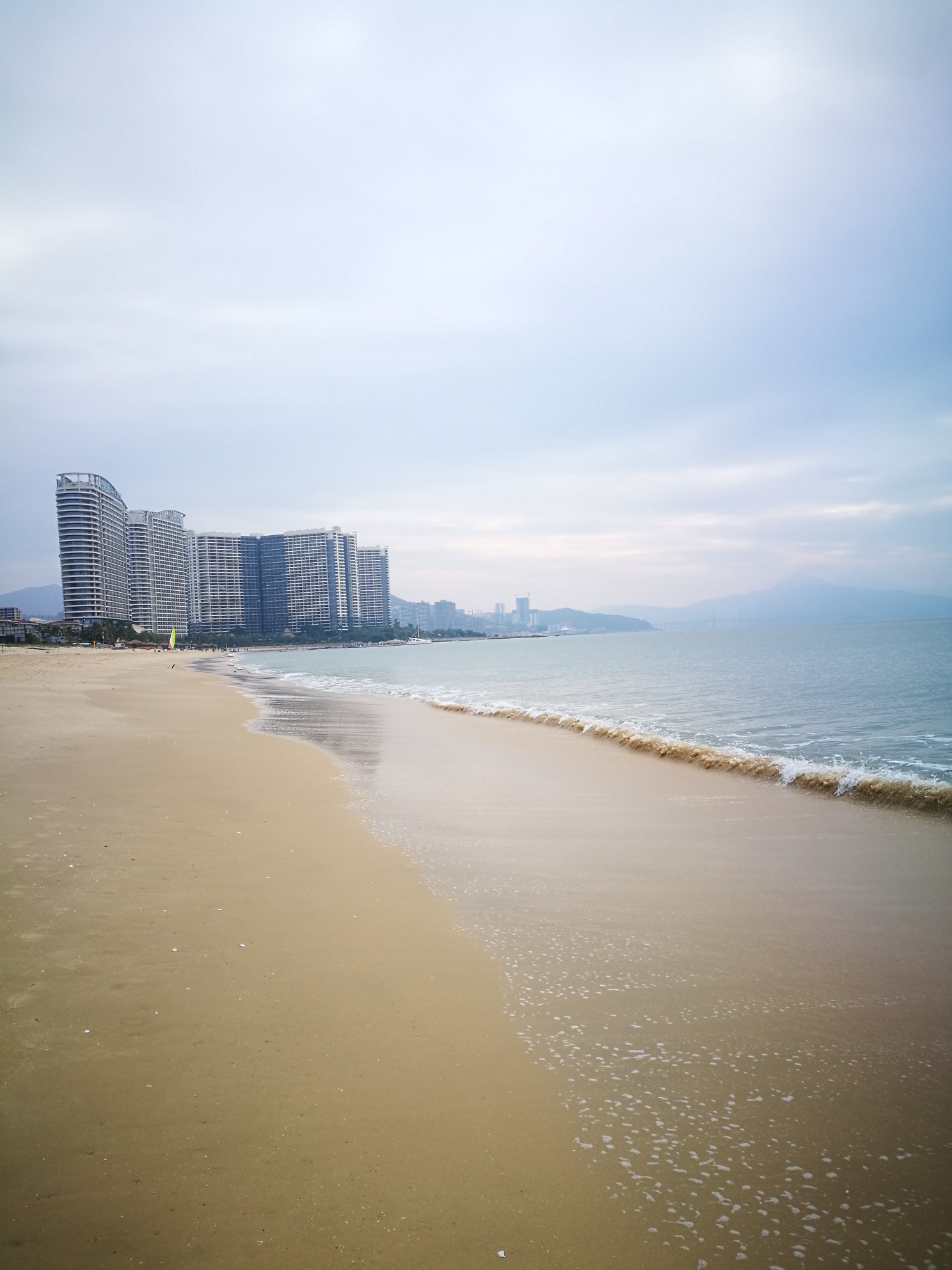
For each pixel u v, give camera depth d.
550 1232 2.87
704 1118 3.62
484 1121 3.54
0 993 4.61
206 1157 3.20
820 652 75.56
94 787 11.15
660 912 6.57
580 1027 4.50
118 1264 2.62
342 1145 3.33
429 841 9.00
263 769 13.96
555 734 20.59
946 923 6.29
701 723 23.14
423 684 50.69
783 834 9.39
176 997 4.68
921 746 17.30
